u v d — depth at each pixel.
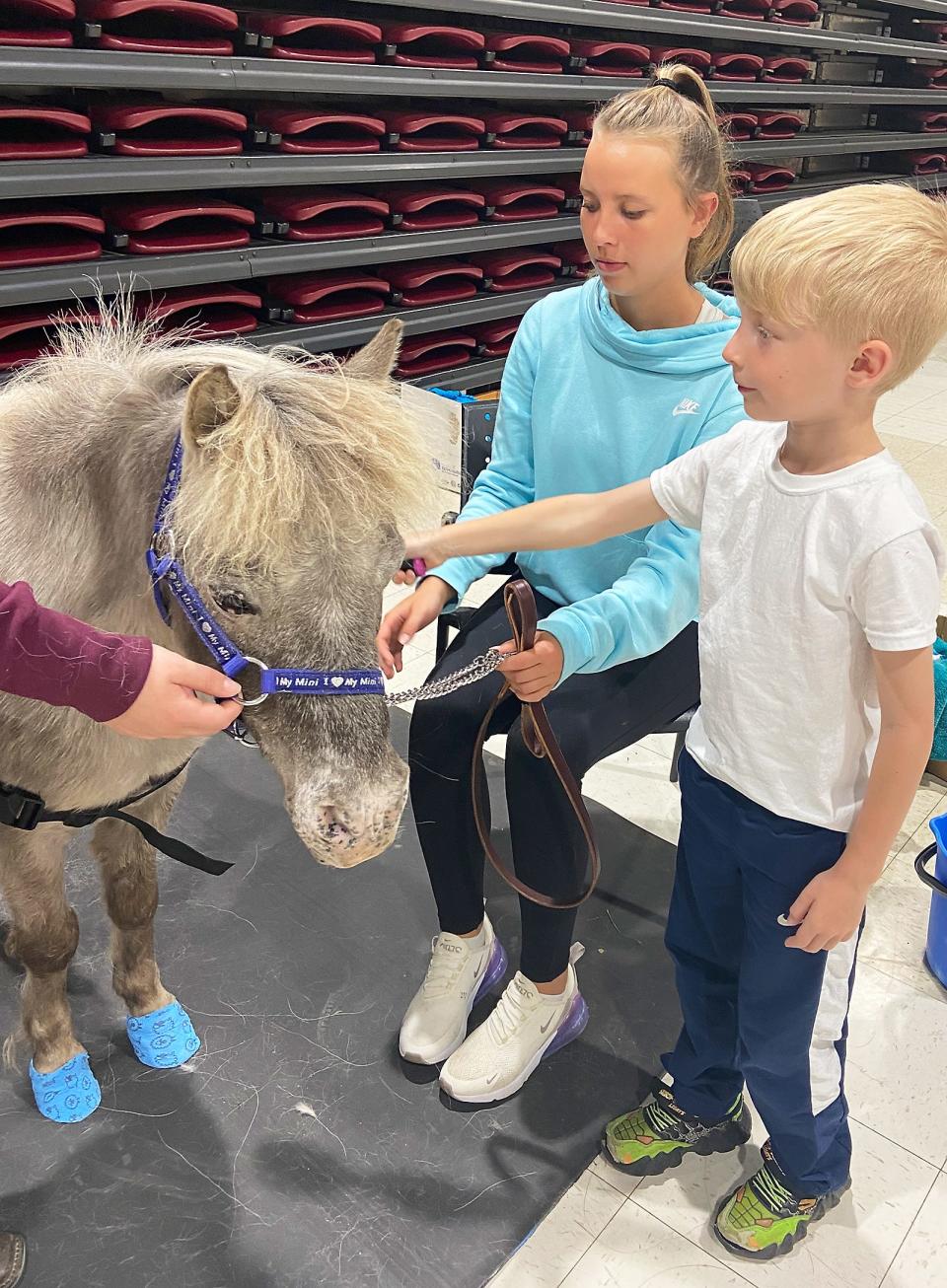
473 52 3.13
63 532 1.06
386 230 3.09
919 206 0.87
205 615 0.92
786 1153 1.24
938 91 6.01
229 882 1.83
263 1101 1.44
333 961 1.68
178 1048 1.48
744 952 1.17
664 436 1.39
